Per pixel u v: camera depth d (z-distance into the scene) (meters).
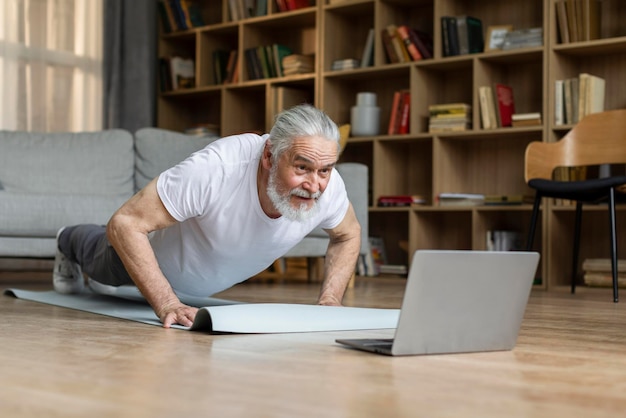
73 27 6.11
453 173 5.38
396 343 1.52
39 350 1.59
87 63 6.18
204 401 1.07
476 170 5.42
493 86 5.21
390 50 5.47
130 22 6.43
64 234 3.00
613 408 1.06
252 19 6.09
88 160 4.88
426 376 1.31
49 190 4.74
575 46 4.70
